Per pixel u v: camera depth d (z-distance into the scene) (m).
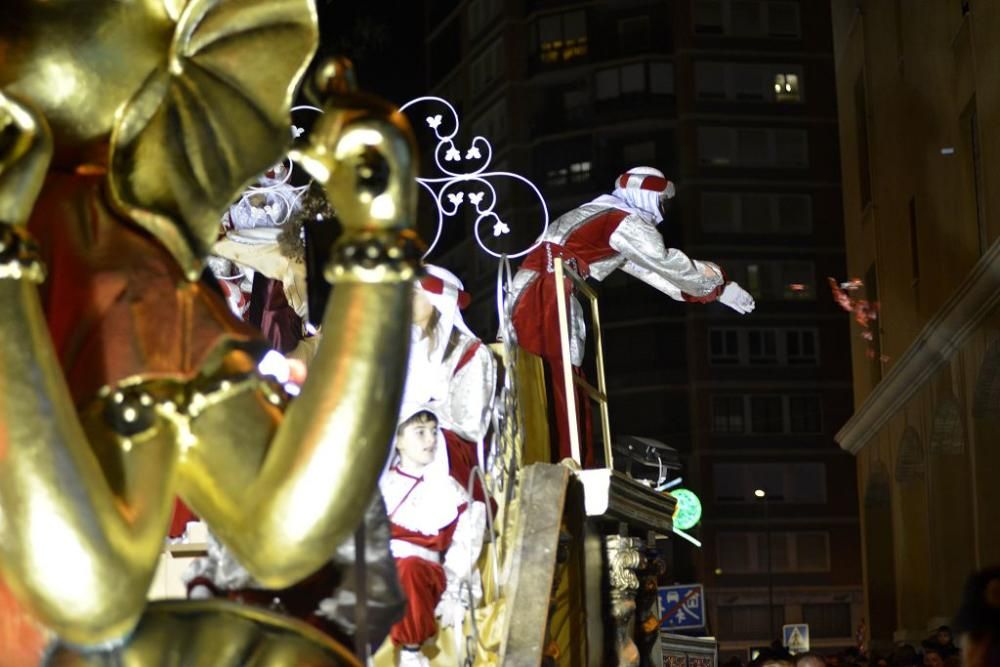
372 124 2.46
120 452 2.40
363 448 2.41
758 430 57.41
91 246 2.57
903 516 32.75
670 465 8.26
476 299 50.59
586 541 6.30
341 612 3.03
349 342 2.42
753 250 57.09
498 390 6.19
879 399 33.53
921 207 29.75
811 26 57.31
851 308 37.16
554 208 54.97
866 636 37.94
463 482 5.57
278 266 5.61
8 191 2.30
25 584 2.25
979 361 24.86
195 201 2.65
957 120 26.27
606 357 58.09
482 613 5.22
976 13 24.08
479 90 57.50
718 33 56.62
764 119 57.12
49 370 2.27
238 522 2.46
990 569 4.21
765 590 56.88
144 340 2.49
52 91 2.61
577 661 5.78
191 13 2.68
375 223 2.46
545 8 55.84
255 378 2.52
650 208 7.86
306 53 2.77
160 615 2.58
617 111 55.62
